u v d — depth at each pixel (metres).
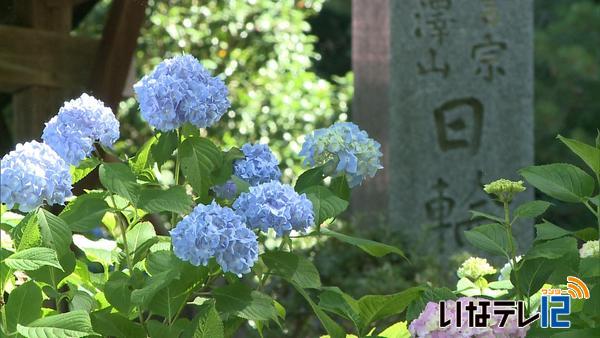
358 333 3.17
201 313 2.83
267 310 2.99
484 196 10.62
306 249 9.26
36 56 6.59
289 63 13.32
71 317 2.73
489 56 10.71
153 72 3.07
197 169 3.12
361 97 11.88
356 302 3.11
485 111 10.68
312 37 13.81
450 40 10.73
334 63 24.95
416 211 10.75
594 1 21.33
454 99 10.73
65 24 6.76
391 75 10.91
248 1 13.30
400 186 10.83
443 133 10.75
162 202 3.00
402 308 3.14
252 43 13.32
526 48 10.71
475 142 10.70
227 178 3.17
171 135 3.14
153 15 13.18
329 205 3.15
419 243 9.81
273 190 2.94
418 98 10.81
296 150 12.67
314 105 13.22
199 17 13.19
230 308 2.98
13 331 2.76
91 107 3.05
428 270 8.73
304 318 8.38
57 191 2.76
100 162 3.09
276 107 12.97
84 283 3.38
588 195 3.14
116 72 6.30
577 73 18.78
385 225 10.32
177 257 2.92
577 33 19.14
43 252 2.72
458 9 10.73
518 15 10.71
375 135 11.73
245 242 2.75
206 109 3.04
